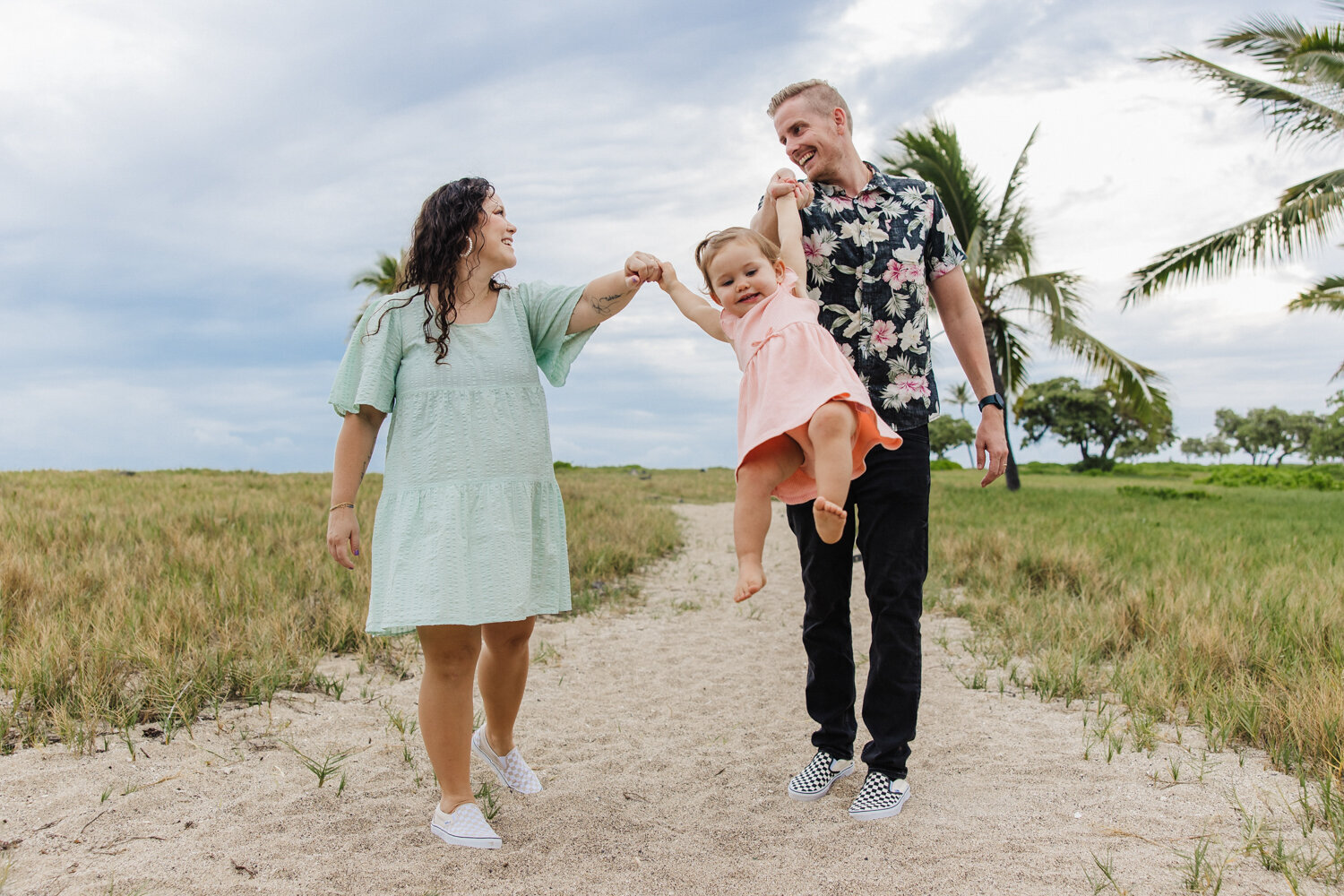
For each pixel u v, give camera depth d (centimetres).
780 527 1181
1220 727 305
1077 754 300
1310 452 5559
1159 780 271
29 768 272
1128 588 532
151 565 544
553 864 224
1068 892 200
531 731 346
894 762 253
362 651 430
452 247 246
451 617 227
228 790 266
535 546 251
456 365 245
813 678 276
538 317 265
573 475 2708
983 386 291
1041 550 692
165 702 327
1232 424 6794
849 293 267
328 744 312
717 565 861
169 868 215
